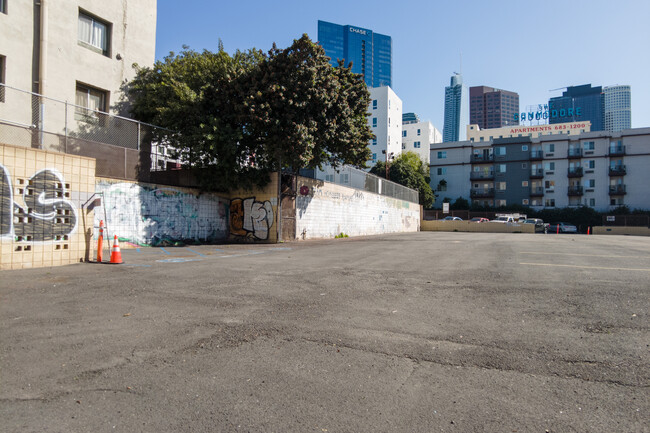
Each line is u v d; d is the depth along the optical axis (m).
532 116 89.19
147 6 20.56
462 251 13.96
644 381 3.20
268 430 2.54
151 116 18.25
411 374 3.38
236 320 4.88
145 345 4.00
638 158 58.38
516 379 3.27
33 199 8.94
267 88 15.71
